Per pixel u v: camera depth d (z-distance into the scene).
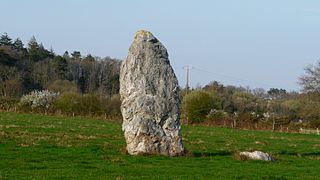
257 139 47.69
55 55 167.50
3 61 138.38
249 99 109.81
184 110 81.06
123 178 20.08
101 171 21.58
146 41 29.38
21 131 37.44
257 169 24.50
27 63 148.12
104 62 170.38
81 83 152.50
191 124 76.88
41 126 45.00
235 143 40.81
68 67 157.25
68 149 28.28
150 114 28.06
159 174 21.52
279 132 68.12
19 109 85.19
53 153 26.38
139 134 27.69
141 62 28.92
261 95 154.12
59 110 82.50
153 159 25.98
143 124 27.78
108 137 38.12
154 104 28.20
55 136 35.44
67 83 137.25
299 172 24.48
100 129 48.16
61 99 82.62
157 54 29.22
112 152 28.02
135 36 29.80
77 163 23.58
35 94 87.50
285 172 24.17
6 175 19.55
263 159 28.19
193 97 81.06
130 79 28.66
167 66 29.20
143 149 27.50
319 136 63.06
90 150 28.38
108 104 82.31
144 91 28.38
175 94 28.83
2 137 31.83
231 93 122.56
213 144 38.25
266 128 74.56
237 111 99.62
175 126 28.38
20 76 132.88
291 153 34.91
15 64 143.50
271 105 106.25
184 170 22.95
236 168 24.53
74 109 81.56
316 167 26.70
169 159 26.36
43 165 22.52
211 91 100.88
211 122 77.81
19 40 174.50
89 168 22.33
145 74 28.72
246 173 23.12
